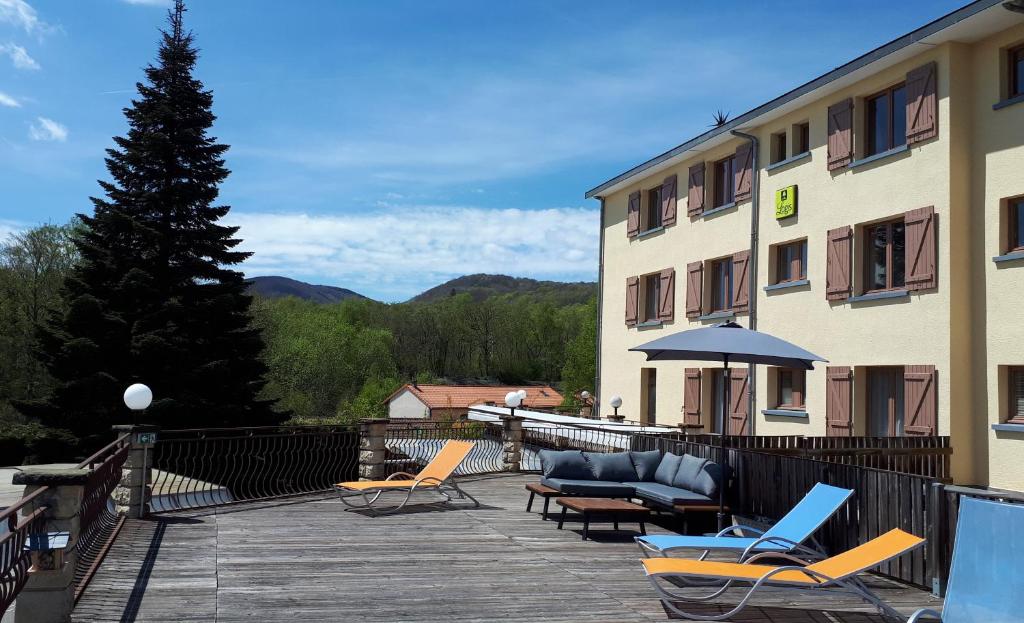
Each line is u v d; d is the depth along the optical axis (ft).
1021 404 41.27
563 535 30.22
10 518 14.74
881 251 48.98
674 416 68.69
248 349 89.40
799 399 55.21
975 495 21.34
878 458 39.78
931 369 43.39
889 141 48.44
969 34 42.50
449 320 249.14
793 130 55.93
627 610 20.25
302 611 19.22
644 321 75.41
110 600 19.67
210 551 25.62
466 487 43.52
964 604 15.34
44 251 119.55
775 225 57.11
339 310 248.93
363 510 34.91
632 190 77.30
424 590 21.57
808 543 27.53
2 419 112.98
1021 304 40.52
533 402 188.55
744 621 19.83
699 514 30.40
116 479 28.32
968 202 43.45
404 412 186.29
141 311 84.58
